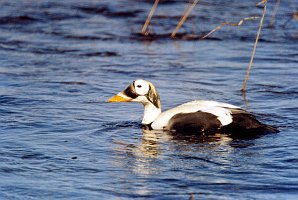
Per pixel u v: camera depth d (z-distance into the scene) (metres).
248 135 13.23
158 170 11.52
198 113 13.59
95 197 10.45
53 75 18.75
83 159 12.04
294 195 10.54
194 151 12.43
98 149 12.60
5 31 24.58
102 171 11.48
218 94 16.94
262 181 11.05
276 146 12.62
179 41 23.42
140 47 22.58
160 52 21.81
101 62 20.45
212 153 12.31
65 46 22.55
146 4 28.55
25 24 25.55
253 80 18.31
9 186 10.81
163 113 14.00
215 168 11.60
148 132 13.63
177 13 26.95
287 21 24.55
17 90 17.03
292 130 13.61
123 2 28.88
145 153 12.37
